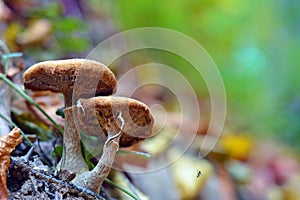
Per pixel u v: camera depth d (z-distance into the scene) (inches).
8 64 20.1
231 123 44.9
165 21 59.2
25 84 15.4
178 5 60.6
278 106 57.7
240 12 68.0
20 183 15.1
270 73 73.3
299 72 75.4
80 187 15.2
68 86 15.3
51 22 30.1
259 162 39.5
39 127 18.8
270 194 33.7
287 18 83.4
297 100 63.2
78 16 35.5
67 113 15.6
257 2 74.2
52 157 16.9
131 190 18.5
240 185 28.2
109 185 18.1
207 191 22.8
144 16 57.3
